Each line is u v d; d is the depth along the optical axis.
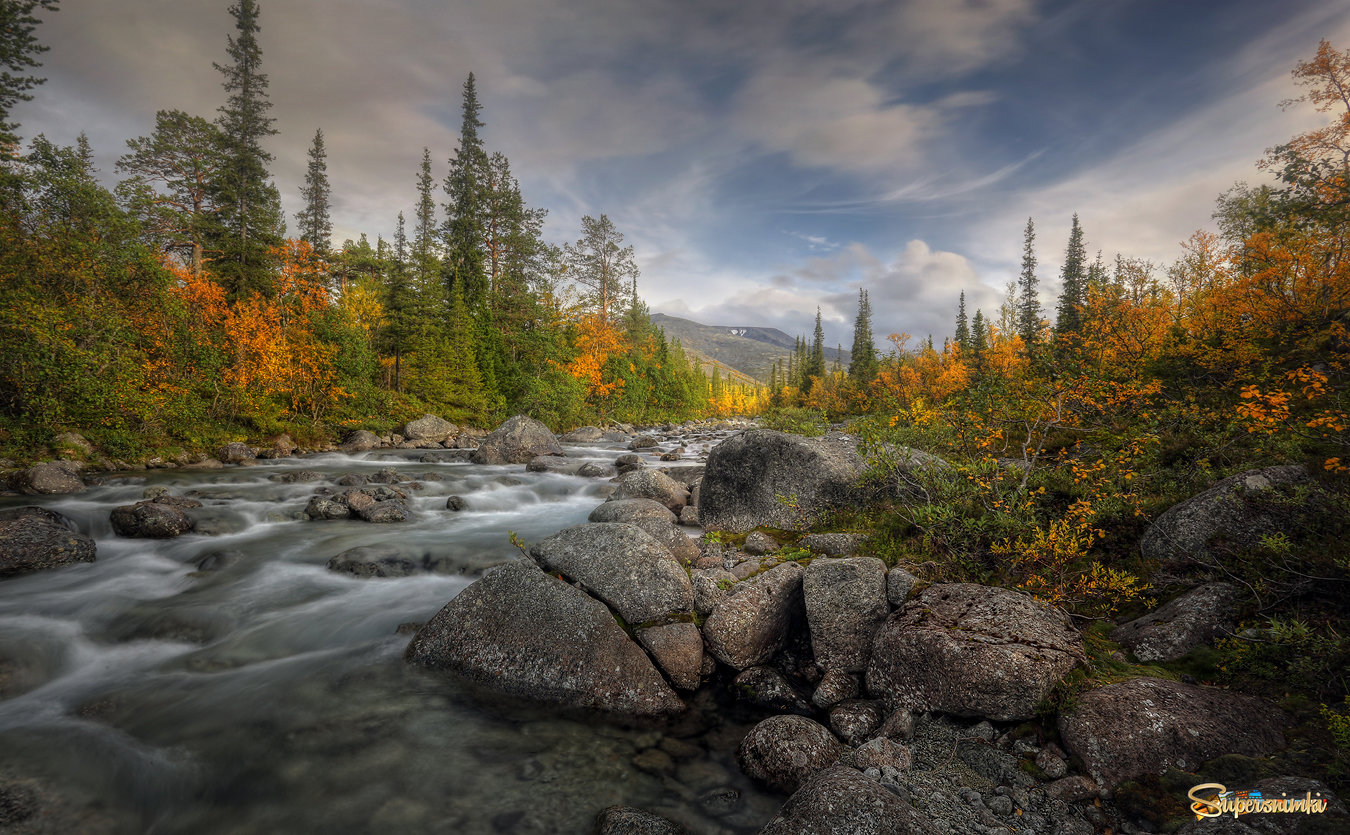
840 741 4.83
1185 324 12.73
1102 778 3.70
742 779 4.55
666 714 5.45
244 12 38.44
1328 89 12.66
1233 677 4.30
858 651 5.72
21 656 6.12
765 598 6.36
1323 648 3.95
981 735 4.41
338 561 9.12
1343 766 3.21
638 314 69.38
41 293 17.55
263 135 38.59
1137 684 4.20
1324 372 9.19
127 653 6.49
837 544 7.93
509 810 4.09
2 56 25.80
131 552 9.76
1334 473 5.36
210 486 15.16
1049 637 4.78
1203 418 8.45
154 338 20.41
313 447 25.39
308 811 4.05
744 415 120.00
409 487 15.45
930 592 5.65
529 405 39.88
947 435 10.08
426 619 7.37
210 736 4.90
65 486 13.78
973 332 67.00
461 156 46.75
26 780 4.23
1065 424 9.05
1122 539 6.45
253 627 7.12
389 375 37.47
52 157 19.02
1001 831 3.49
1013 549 6.25
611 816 3.88
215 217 35.84
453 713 5.36
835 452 10.08
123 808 4.05
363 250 50.69
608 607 6.33
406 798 4.20
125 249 19.69
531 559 7.24
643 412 60.84
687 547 8.44
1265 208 16.73
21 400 16.22
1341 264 9.84
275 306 27.53
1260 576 4.81
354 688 5.76
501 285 45.69
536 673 5.73
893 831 3.18
